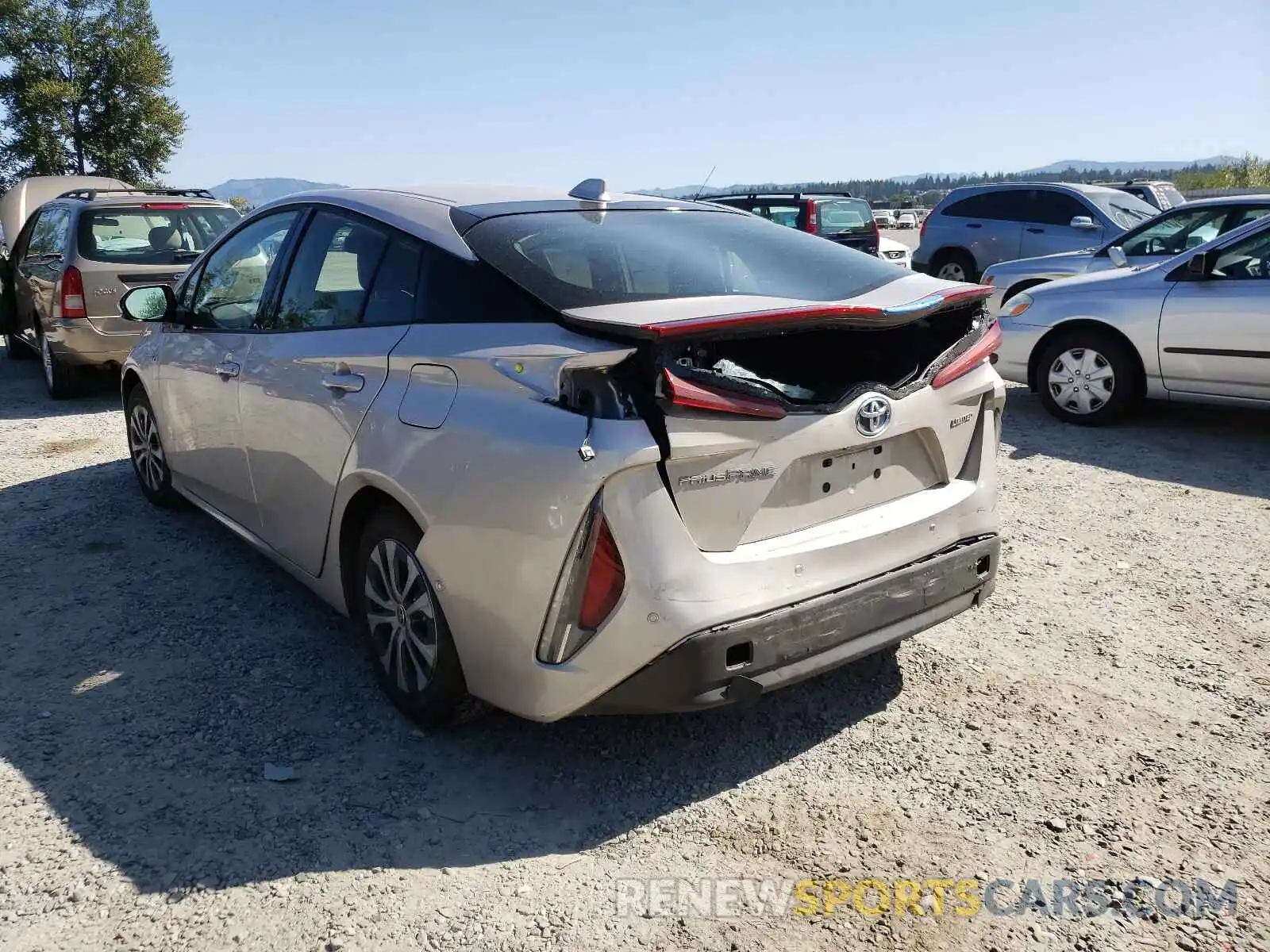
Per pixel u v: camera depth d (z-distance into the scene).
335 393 3.42
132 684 3.65
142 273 8.36
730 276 3.18
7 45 39.47
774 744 3.26
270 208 4.37
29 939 2.40
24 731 3.33
